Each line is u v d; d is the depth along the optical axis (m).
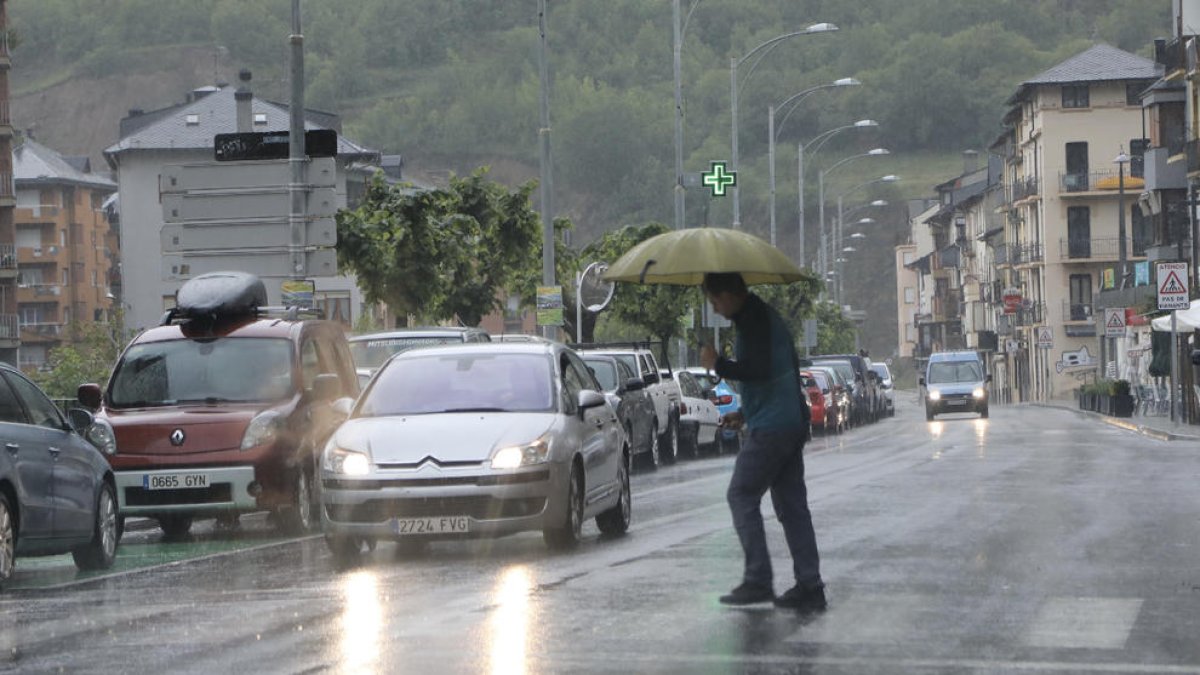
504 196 101.75
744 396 24.64
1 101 187.50
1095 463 62.81
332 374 43.25
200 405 42.31
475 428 33.12
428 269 91.00
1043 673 18.80
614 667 19.25
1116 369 165.00
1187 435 88.25
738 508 24.58
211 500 40.66
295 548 37.06
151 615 25.02
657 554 31.80
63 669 20.02
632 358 71.81
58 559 39.00
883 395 180.50
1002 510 40.84
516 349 36.03
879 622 22.61
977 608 23.89
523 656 20.05
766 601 24.50
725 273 24.55
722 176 103.38
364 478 32.22
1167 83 165.12
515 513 32.31
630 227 133.00
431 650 20.64
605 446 36.12
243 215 65.75
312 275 64.06
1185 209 155.62
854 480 53.53
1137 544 32.56
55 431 33.62
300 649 21.06
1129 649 20.39
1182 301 97.94
